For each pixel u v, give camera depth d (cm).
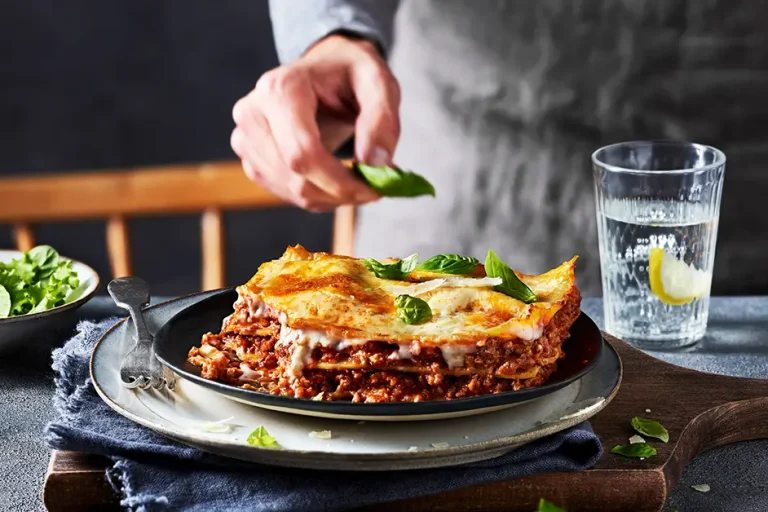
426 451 91
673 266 112
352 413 92
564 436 94
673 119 138
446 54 139
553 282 100
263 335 98
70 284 111
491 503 93
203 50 174
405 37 141
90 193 136
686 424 98
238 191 137
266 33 174
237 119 116
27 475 96
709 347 113
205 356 99
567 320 100
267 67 175
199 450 93
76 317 115
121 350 102
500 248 143
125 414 94
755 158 140
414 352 94
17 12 170
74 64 173
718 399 101
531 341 95
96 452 93
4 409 103
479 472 92
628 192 111
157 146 179
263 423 95
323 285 98
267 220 185
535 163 140
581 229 141
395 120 113
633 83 137
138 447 92
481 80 139
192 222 184
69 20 171
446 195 143
